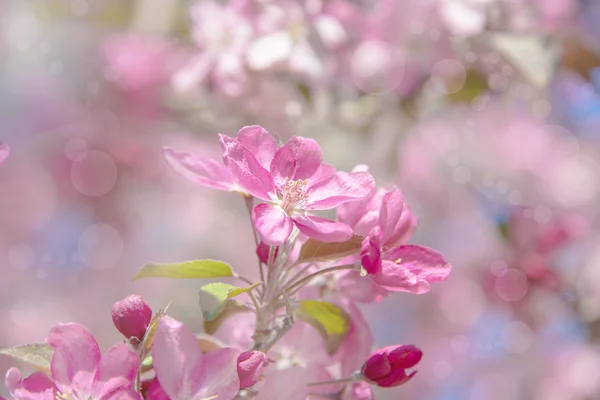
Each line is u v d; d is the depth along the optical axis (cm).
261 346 46
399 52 68
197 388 44
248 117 69
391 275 45
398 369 46
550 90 75
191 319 73
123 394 44
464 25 65
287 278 48
